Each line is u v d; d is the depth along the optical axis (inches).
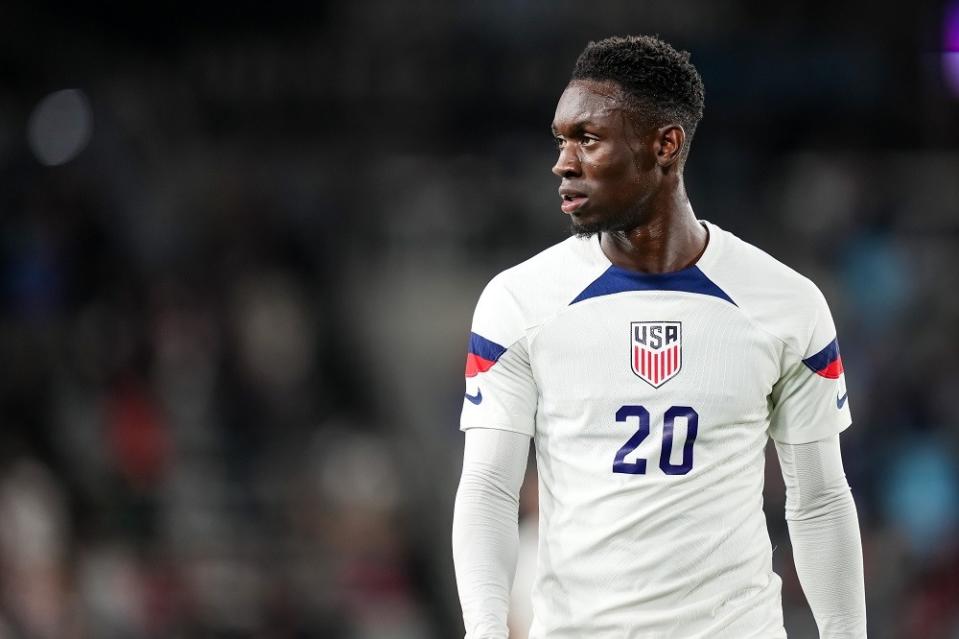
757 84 2377.0
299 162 2337.6
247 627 1467.8
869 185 2244.1
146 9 2390.5
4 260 1823.3
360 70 2425.0
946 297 2007.9
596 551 432.5
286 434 1749.5
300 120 2410.2
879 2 2394.2
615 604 428.5
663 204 440.8
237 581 1512.1
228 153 2327.8
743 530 435.5
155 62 2409.0
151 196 2144.4
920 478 1622.8
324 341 1934.1
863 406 1749.5
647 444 431.5
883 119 2357.3
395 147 2372.0
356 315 2084.2
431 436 1967.3
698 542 428.8
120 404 1579.7
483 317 453.4
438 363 2079.2
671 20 2412.6
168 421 1636.3
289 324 1887.3
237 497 1635.1
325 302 2003.0
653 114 433.7
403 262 2229.3
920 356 1831.9
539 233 2236.7
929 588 1483.8
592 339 438.3
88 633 1291.8
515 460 448.8
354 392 1897.1
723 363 434.9
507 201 2258.9
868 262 2085.4
